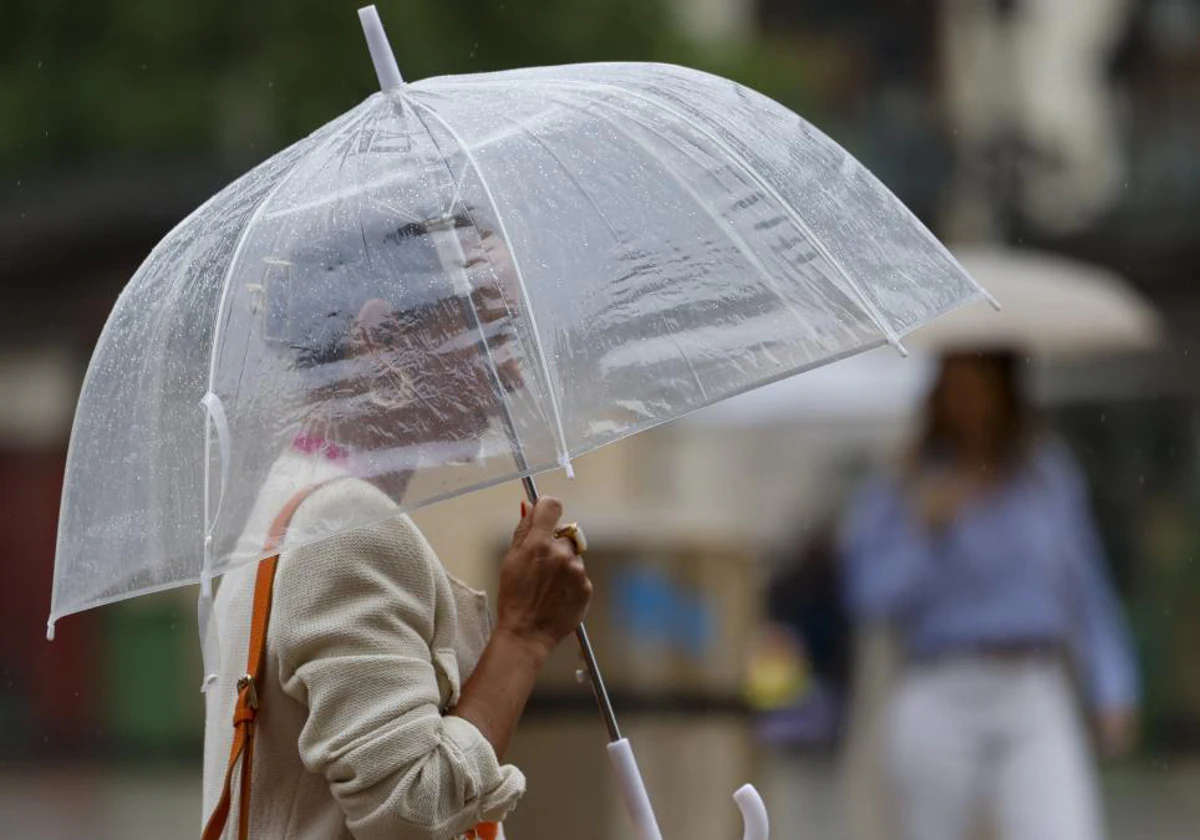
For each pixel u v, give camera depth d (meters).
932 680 20.23
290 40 65.56
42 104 69.25
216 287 9.53
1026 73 105.06
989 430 20.97
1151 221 75.94
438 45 66.31
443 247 9.30
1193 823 43.31
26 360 71.94
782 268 9.74
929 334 29.19
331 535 8.79
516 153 9.73
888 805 20.83
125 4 68.31
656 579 18.30
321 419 9.05
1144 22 95.31
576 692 18.03
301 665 9.20
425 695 9.20
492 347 9.09
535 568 9.70
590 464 26.03
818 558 50.97
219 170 68.56
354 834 9.14
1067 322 30.97
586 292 9.36
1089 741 26.94
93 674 63.25
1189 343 70.44
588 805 17.89
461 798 9.15
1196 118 93.81
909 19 105.94
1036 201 90.06
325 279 9.30
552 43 69.81
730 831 18.41
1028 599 20.11
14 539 68.44
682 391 9.26
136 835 43.72
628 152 9.92
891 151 94.94
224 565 8.87
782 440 57.28
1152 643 62.81
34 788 54.44
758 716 19.38
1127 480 69.00
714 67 81.12
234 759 9.27
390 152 9.70
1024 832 19.77
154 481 9.41
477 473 8.88
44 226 69.62
